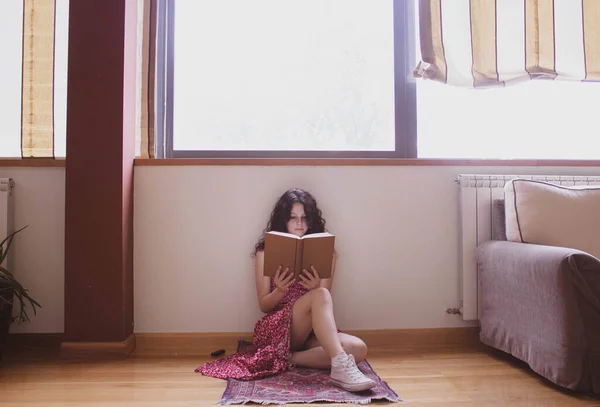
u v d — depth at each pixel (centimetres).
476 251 237
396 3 260
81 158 225
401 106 257
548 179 243
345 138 259
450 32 251
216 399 168
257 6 260
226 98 258
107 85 226
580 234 211
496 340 215
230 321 241
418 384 183
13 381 189
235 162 242
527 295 190
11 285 214
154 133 248
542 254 181
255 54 260
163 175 242
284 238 187
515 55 252
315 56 260
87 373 199
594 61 253
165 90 255
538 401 165
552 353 174
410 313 245
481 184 241
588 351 167
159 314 239
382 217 246
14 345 238
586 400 165
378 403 163
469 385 182
